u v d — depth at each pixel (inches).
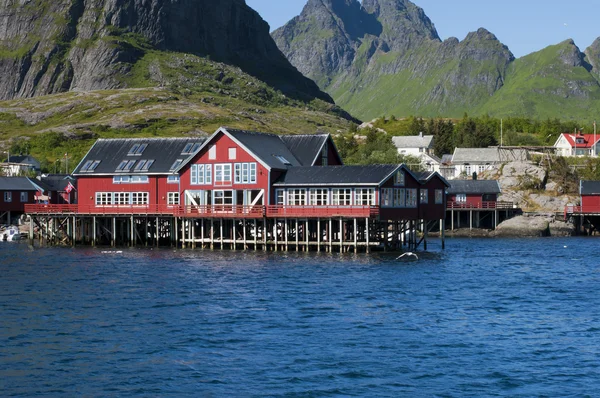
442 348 1721.2
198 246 3873.0
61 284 2593.5
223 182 3693.4
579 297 2383.1
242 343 1754.4
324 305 2193.7
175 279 2694.4
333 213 3393.2
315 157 3934.5
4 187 5438.0
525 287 2583.7
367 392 1430.9
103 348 1715.1
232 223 3774.6
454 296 2379.4
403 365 1589.6
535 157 7071.9
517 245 4463.6
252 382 1485.0
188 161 3757.4
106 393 1432.1
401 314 2080.5
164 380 1498.5
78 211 4087.1
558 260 3496.6
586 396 1417.3
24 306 2183.8
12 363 1603.1
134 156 4128.9
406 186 3636.8
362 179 3437.5
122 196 4057.6
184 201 3782.0
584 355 1672.0
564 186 6304.1
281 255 3400.6
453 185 5743.1
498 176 6368.1
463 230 5526.6
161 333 1850.4
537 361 1625.2
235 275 2785.4
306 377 1512.1
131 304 2210.9
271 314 2065.7
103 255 3526.1
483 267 3142.2
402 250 3725.4
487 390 1445.6
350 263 3127.5
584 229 5703.7
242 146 3636.8
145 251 3666.3
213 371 1550.2
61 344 1749.5
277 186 3604.8
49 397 1411.2
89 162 4178.2
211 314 2064.5
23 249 3961.6
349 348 1713.8
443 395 1419.8
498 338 1815.9
